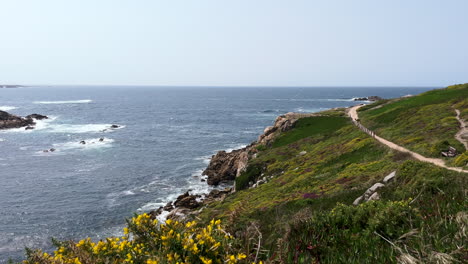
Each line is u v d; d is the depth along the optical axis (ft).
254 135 323.57
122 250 13.25
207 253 12.67
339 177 89.25
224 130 357.20
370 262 14.87
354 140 136.05
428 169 48.65
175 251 12.53
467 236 14.43
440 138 107.86
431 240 15.46
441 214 19.31
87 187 160.15
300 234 17.78
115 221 122.62
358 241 18.20
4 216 124.36
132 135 317.83
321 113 235.40
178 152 243.60
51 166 196.85
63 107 642.22
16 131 332.39
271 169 136.56
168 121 437.99
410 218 18.86
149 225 13.41
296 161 137.49
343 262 15.01
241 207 15.17
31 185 160.56
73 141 281.74
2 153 229.66
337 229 19.88
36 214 126.93
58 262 13.26
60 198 144.56
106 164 204.85
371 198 46.98
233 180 173.68
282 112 560.61
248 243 13.35
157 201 144.05
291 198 77.41
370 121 182.60
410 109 177.58
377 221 19.83
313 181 95.40
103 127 370.94
